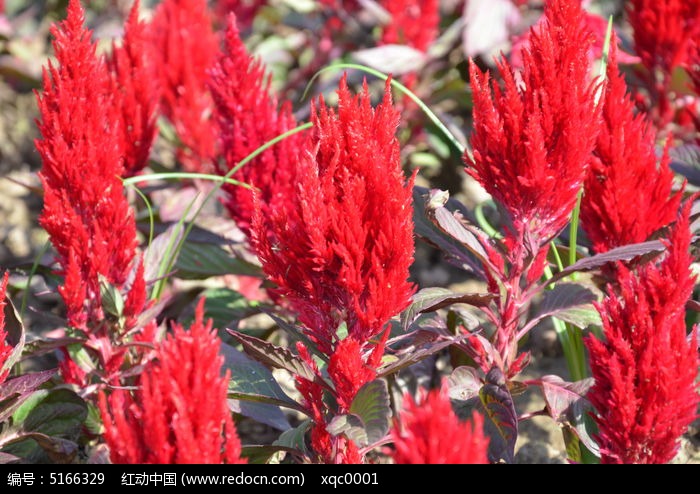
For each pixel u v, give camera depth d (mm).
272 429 5297
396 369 3379
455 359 4520
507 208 3674
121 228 4035
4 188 8312
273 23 9242
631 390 3123
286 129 4766
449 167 7984
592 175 4008
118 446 2729
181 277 5402
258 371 3914
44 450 4137
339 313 3438
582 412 3697
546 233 3719
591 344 3277
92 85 3900
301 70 8523
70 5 3816
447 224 3730
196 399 2666
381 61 6863
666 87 5609
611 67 3893
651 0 5379
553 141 3486
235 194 4805
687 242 3184
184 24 5902
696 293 5352
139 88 4914
